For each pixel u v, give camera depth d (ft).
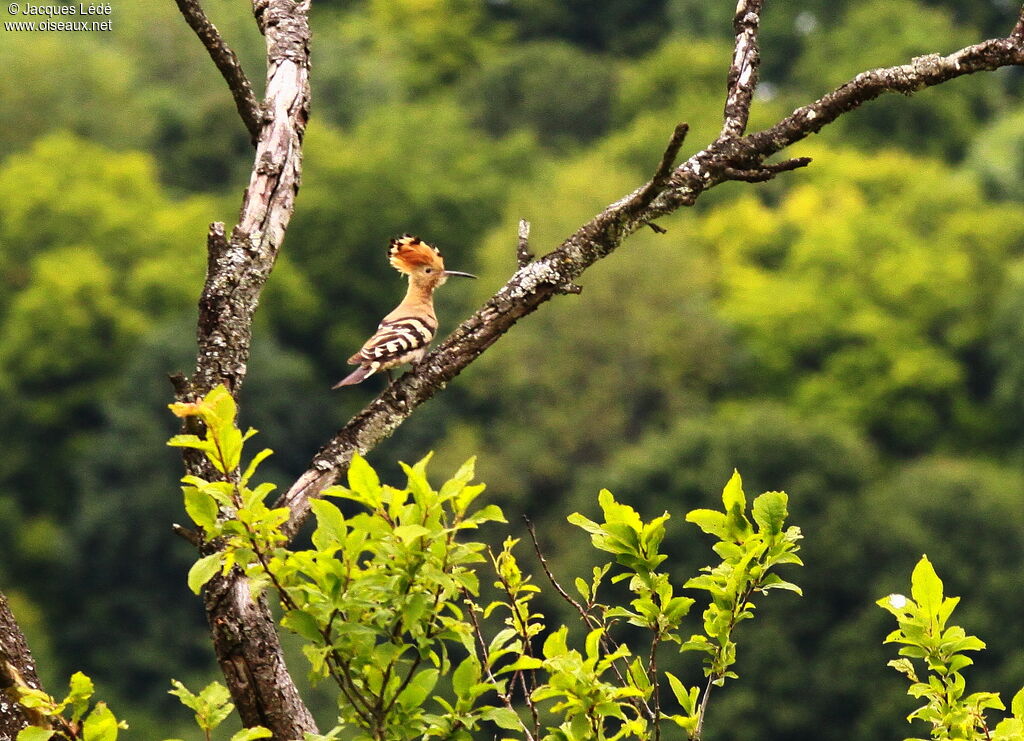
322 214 181.88
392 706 13.24
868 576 104.78
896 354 170.40
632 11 268.00
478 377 158.51
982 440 168.14
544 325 163.12
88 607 133.59
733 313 179.32
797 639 100.32
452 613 16.16
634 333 162.50
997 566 106.83
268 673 14.38
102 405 152.97
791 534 14.38
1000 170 210.79
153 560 134.62
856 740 93.40
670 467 118.01
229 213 193.16
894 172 208.54
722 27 257.75
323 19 268.41
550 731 13.78
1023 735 13.80
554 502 146.92
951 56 17.38
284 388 150.51
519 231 17.16
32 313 158.71
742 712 95.04
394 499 12.58
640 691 13.74
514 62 244.83
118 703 125.70
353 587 12.67
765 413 119.65
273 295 171.73
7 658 13.34
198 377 15.40
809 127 17.31
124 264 172.24
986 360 176.86
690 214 208.64
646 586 14.57
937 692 14.37
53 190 174.91
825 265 184.96
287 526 15.52
